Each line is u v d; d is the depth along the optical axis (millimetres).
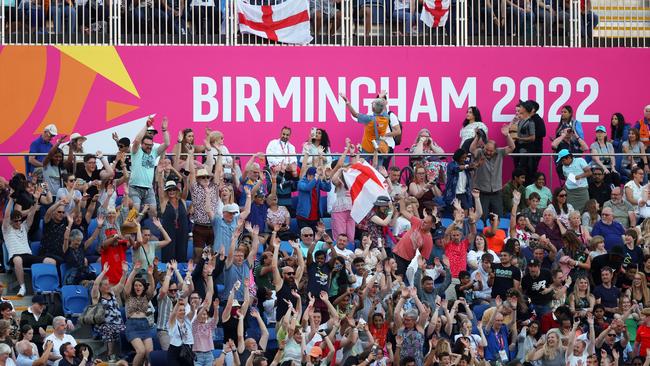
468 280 100250
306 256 100875
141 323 92812
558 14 117000
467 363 93188
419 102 115562
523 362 97000
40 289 97188
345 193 105125
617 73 117188
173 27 113938
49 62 112375
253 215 104938
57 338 90688
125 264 94188
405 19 115875
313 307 95812
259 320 93812
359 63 115250
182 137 106125
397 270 101562
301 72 114812
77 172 106938
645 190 110000
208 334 92250
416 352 94375
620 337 99812
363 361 92312
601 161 113812
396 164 112625
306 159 106938
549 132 116438
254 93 114375
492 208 109562
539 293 100250
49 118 112125
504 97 116188
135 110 113125
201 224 101562
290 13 114875
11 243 99188
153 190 103312
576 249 103688
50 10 112812
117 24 113500
